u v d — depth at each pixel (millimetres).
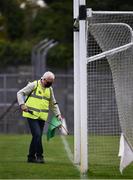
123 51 27344
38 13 112000
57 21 103688
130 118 27078
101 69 38719
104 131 44344
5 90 65625
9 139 48969
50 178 24469
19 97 29703
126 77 27375
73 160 32281
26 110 29656
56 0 111000
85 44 26219
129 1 79625
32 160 30312
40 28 110938
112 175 25797
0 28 113438
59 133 56281
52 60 90688
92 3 79625
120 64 27391
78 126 30047
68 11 104312
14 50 93375
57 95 70625
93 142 35438
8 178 24375
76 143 30078
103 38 27922
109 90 45812
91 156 32000
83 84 26125
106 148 34531
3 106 67875
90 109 45844
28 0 114125
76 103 30078
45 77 29828
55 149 39625
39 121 30047
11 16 113812
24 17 115188
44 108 29953
